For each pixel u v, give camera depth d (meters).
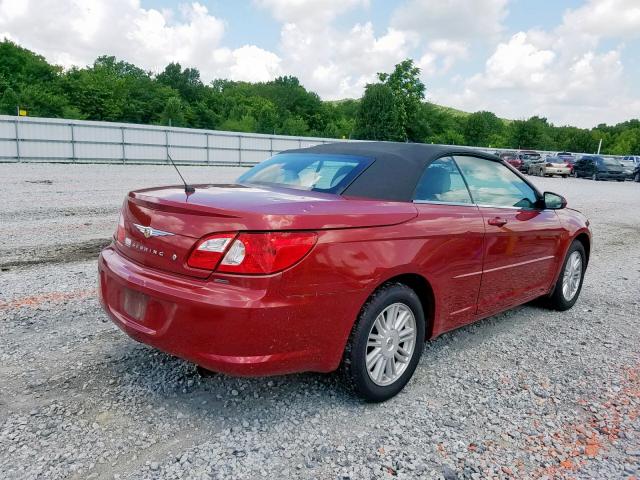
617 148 99.19
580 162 34.84
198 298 2.46
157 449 2.51
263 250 2.46
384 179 3.28
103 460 2.40
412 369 3.21
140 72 118.94
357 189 3.23
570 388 3.35
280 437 2.65
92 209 10.30
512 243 3.92
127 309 2.84
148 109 88.12
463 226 3.39
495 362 3.72
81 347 3.60
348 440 2.66
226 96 116.56
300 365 2.65
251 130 95.31
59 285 5.04
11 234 7.48
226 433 2.67
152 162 29.11
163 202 2.72
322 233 2.62
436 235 3.17
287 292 2.50
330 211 2.72
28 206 10.28
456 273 3.38
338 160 3.58
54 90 79.56
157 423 2.72
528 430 2.82
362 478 2.36
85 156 26.47
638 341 4.25
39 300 4.55
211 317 2.44
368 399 2.99
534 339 4.22
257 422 2.78
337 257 2.66
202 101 103.88
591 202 17.03
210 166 30.55
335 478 2.35
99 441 2.54
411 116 76.44
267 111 100.56
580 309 5.13
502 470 2.46
